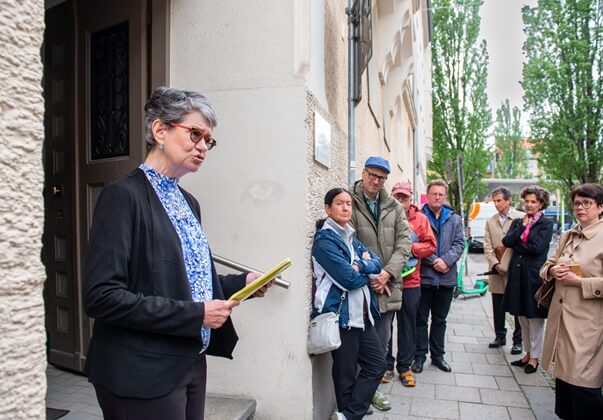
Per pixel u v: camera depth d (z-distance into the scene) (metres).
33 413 1.04
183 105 1.57
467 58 25.72
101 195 1.49
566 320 2.98
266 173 3.00
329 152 3.57
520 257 4.54
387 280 3.47
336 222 3.10
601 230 3.04
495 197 5.42
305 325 2.93
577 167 20.08
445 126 26.20
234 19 3.05
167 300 1.42
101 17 3.37
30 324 1.04
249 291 1.55
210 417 2.71
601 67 19.45
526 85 20.97
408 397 3.96
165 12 3.13
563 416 3.06
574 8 19.36
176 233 1.56
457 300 8.68
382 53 7.79
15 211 1.01
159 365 1.43
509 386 4.21
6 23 1.00
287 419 2.95
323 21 3.54
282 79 2.98
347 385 3.05
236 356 3.02
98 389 1.47
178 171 1.65
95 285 1.35
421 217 4.36
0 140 0.98
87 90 3.45
